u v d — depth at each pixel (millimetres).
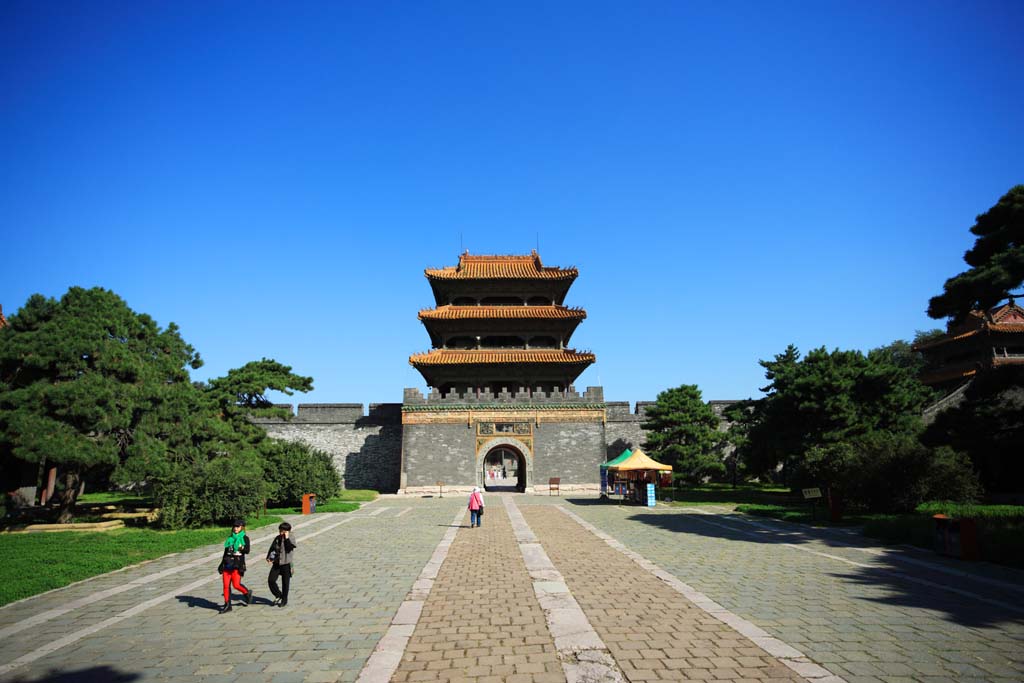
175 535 24156
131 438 29203
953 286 24359
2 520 29266
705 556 18094
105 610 12594
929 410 45500
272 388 47219
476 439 52781
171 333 34938
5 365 27391
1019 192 24375
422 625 10969
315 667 8898
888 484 27797
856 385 41812
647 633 10180
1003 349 55000
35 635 10781
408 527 27000
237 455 35656
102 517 30297
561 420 53312
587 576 15172
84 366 27797
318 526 27859
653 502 37438
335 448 58500
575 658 9000
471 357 55000
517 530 25359
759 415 51906
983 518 22281
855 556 17781
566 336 60625
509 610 11906
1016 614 11211
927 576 14711
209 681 8398
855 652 9109
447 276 57875
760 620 10891
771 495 45562
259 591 14188
